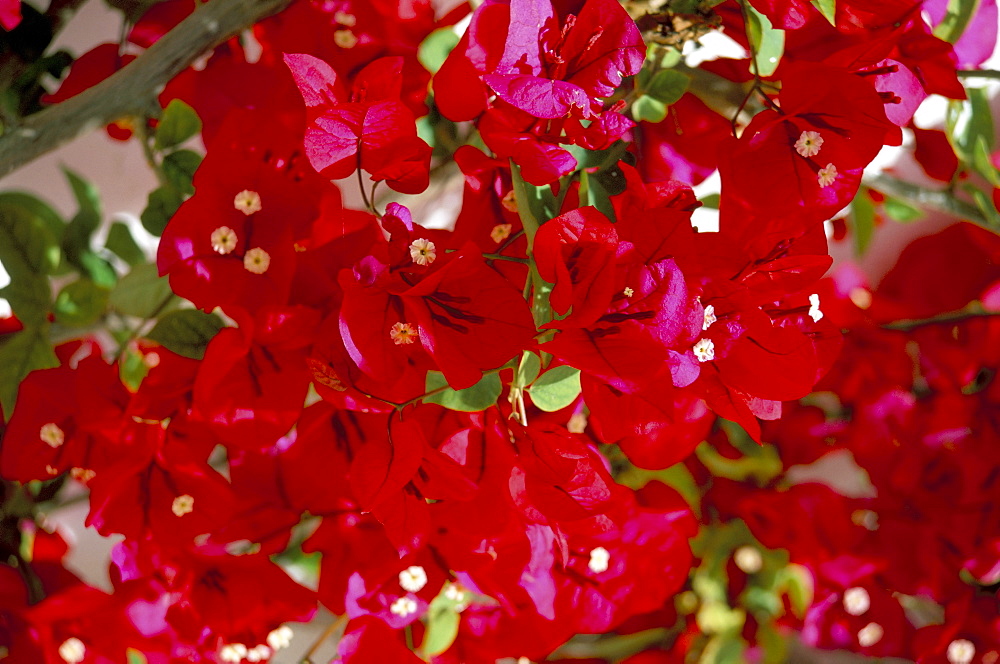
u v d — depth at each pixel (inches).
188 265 18.7
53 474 20.9
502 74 18.1
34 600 22.7
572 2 19.0
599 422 18.1
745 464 27.4
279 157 19.3
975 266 28.0
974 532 25.3
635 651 26.6
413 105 21.0
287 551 25.4
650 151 21.4
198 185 18.7
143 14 22.5
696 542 27.1
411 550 18.9
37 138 21.2
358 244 19.0
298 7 20.6
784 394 18.2
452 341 17.7
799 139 18.7
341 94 18.3
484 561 20.0
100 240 26.8
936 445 26.2
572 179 18.9
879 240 30.5
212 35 20.8
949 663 25.2
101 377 20.4
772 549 26.7
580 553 21.0
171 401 20.2
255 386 19.3
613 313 17.5
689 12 19.5
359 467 18.5
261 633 22.0
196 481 20.5
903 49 19.9
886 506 26.1
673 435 20.2
